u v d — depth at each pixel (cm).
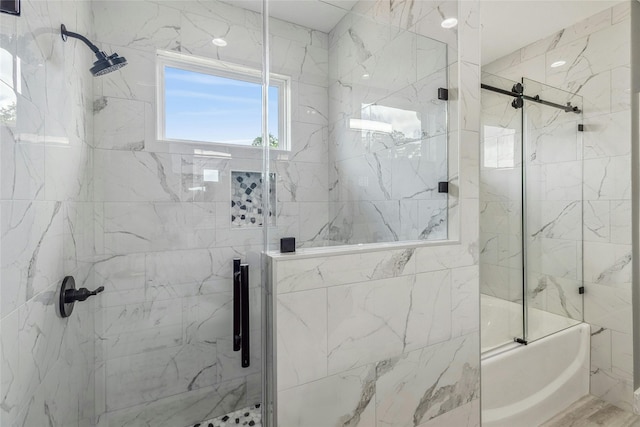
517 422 153
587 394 187
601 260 186
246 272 176
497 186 169
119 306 151
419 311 122
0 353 62
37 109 83
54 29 97
